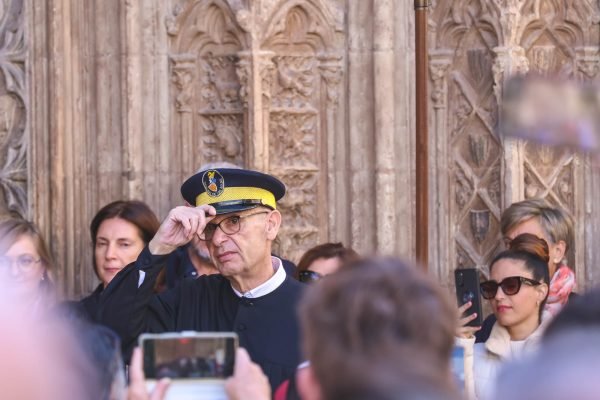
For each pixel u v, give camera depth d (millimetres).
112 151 10031
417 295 2832
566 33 10297
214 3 9961
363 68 10062
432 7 10266
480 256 10242
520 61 9992
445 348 2828
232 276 5797
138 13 9969
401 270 2908
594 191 10359
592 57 10281
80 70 10062
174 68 10047
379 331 2766
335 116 10117
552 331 2689
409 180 10047
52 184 9883
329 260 7508
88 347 3607
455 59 10273
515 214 8375
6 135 10078
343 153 10125
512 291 6809
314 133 10125
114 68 10000
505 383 2348
